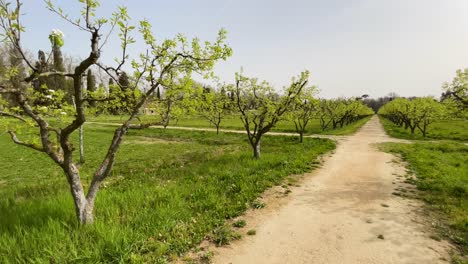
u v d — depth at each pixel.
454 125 55.72
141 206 8.26
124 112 10.52
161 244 6.13
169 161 18.55
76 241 5.77
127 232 6.17
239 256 6.01
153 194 9.45
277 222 7.81
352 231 7.27
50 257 5.29
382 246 6.48
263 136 33.56
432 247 6.45
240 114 17.77
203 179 12.02
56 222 6.42
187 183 11.41
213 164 15.50
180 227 7.03
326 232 7.21
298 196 10.09
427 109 34.53
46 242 5.64
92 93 7.39
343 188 11.20
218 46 7.73
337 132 40.06
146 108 8.35
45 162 19.12
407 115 41.88
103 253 5.54
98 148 25.78
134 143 29.66
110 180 13.43
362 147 23.88
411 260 5.91
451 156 19.12
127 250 5.68
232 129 45.44
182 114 9.02
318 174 13.57
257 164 14.49
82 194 6.70
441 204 9.27
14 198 10.58
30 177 15.06
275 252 6.20
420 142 27.97
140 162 18.45
